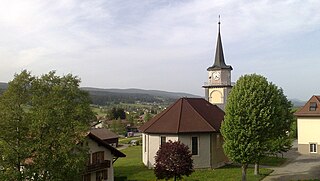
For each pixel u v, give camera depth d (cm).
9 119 2189
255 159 3403
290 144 3738
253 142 3381
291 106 4353
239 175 3850
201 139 4356
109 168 3841
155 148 4412
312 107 5512
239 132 3397
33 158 2209
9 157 2112
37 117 2183
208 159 4362
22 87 2341
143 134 4734
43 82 2422
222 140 4641
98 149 3688
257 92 3462
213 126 4475
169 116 4525
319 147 5412
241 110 3425
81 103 2595
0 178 2048
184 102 4712
